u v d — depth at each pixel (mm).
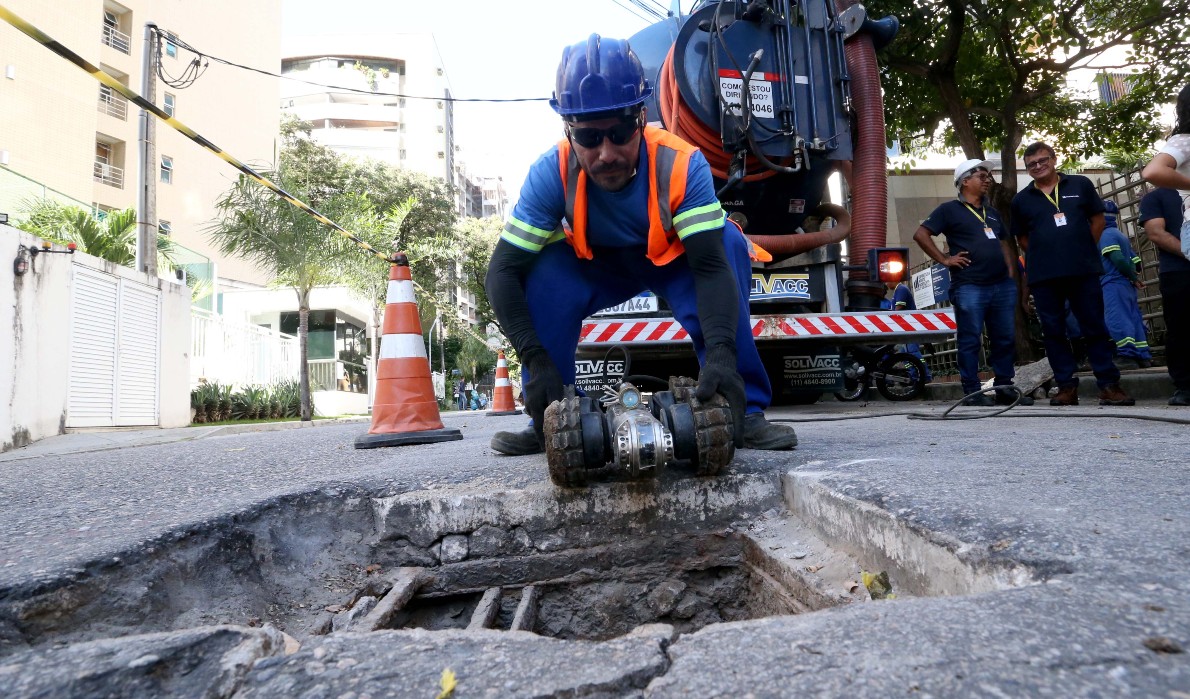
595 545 2203
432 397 4422
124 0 24844
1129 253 6777
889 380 8031
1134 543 1234
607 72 2154
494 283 2529
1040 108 12500
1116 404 4793
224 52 29766
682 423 2125
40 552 1609
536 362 2441
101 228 12602
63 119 21469
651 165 2371
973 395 5629
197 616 1649
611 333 5395
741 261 2879
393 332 4379
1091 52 10469
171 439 7059
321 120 76812
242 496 2266
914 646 963
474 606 2188
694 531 2238
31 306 7145
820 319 5836
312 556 2113
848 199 6051
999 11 9828
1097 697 804
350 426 9242
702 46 5348
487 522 2189
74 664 1083
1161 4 9828
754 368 2902
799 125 5453
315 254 12680
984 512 1479
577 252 2555
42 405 7344
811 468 2266
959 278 5730
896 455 2492
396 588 1980
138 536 1701
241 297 24953
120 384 9070
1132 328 6777
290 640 1266
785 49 5402
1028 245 5145
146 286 9688
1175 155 3623
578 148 2271
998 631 977
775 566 1974
